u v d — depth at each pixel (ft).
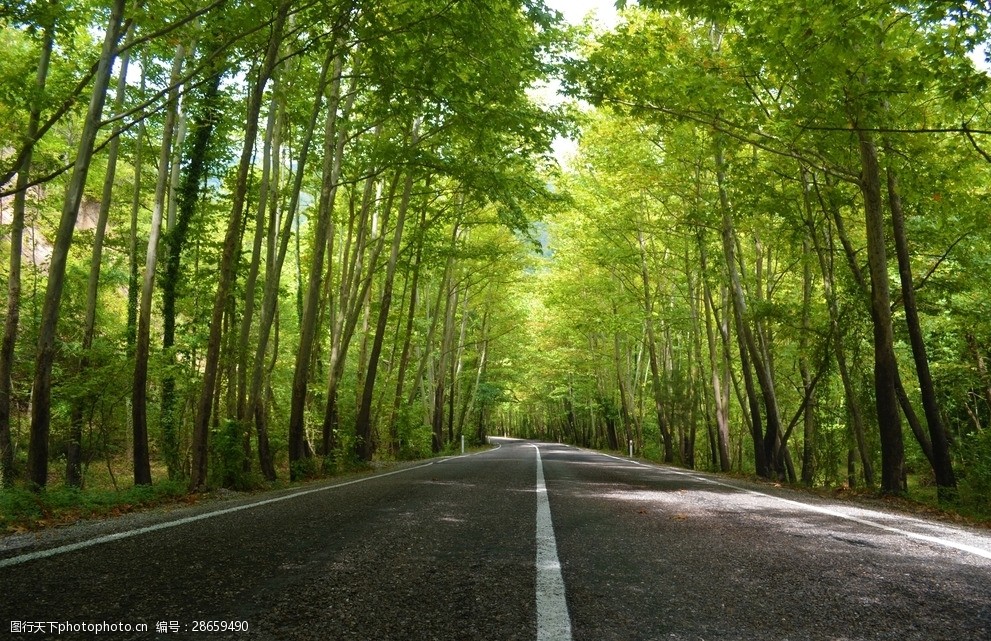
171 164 52.24
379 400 79.61
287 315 100.58
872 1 28.14
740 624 8.91
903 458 36.17
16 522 20.63
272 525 17.51
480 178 49.01
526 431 358.02
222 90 46.68
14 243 37.35
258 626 8.49
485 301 126.11
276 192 47.47
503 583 10.93
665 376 94.79
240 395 43.42
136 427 33.83
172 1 33.27
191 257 55.52
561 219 92.94
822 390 55.01
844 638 8.43
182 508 24.23
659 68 38.42
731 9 33.24
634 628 8.61
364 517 19.22
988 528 24.04
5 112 34.22
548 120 44.24
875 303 37.32
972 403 66.18
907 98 33.37
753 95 37.50
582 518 19.35
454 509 21.35
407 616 8.99
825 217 47.78
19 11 31.04
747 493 31.81
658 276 92.84
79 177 27.17
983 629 8.97
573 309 108.99
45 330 26.81
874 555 14.39
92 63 41.06
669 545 14.93
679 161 57.82
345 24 35.86
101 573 11.46
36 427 26.43
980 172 39.78
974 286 47.60
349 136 52.90
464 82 40.01
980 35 27.09
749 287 61.93
